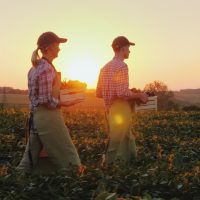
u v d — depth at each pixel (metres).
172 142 10.23
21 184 5.27
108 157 7.12
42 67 5.98
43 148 6.12
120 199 4.71
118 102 7.09
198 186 5.63
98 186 5.14
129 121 7.16
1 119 13.26
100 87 7.25
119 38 7.09
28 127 6.16
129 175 5.74
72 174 5.70
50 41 6.05
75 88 6.12
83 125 13.62
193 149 9.34
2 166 6.44
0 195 4.93
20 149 8.95
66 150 6.08
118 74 7.00
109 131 7.16
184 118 18.09
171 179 5.75
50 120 6.01
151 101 7.21
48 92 5.94
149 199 4.82
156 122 15.04
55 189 5.21
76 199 5.05
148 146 9.86
